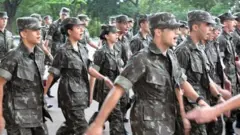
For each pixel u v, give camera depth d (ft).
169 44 11.41
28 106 13.83
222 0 83.71
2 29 24.53
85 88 17.75
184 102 13.88
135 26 64.13
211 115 6.65
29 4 103.30
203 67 14.93
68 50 17.46
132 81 10.93
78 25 17.47
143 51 11.36
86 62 17.88
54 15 109.91
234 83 22.17
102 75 19.44
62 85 17.39
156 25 11.36
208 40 17.52
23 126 13.66
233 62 22.18
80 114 17.35
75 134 17.31
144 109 11.36
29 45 13.99
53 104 29.89
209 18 14.74
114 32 20.51
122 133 19.38
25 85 13.75
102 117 10.32
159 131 11.25
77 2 108.78
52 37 33.76
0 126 13.26
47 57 28.02
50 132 22.22
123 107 19.80
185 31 26.25
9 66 13.43
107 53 20.44
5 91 13.76
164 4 107.55
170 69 11.49
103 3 120.67
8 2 97.30
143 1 117.80
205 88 14.99
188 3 92.89
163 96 11.41
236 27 24.50
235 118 21.67
